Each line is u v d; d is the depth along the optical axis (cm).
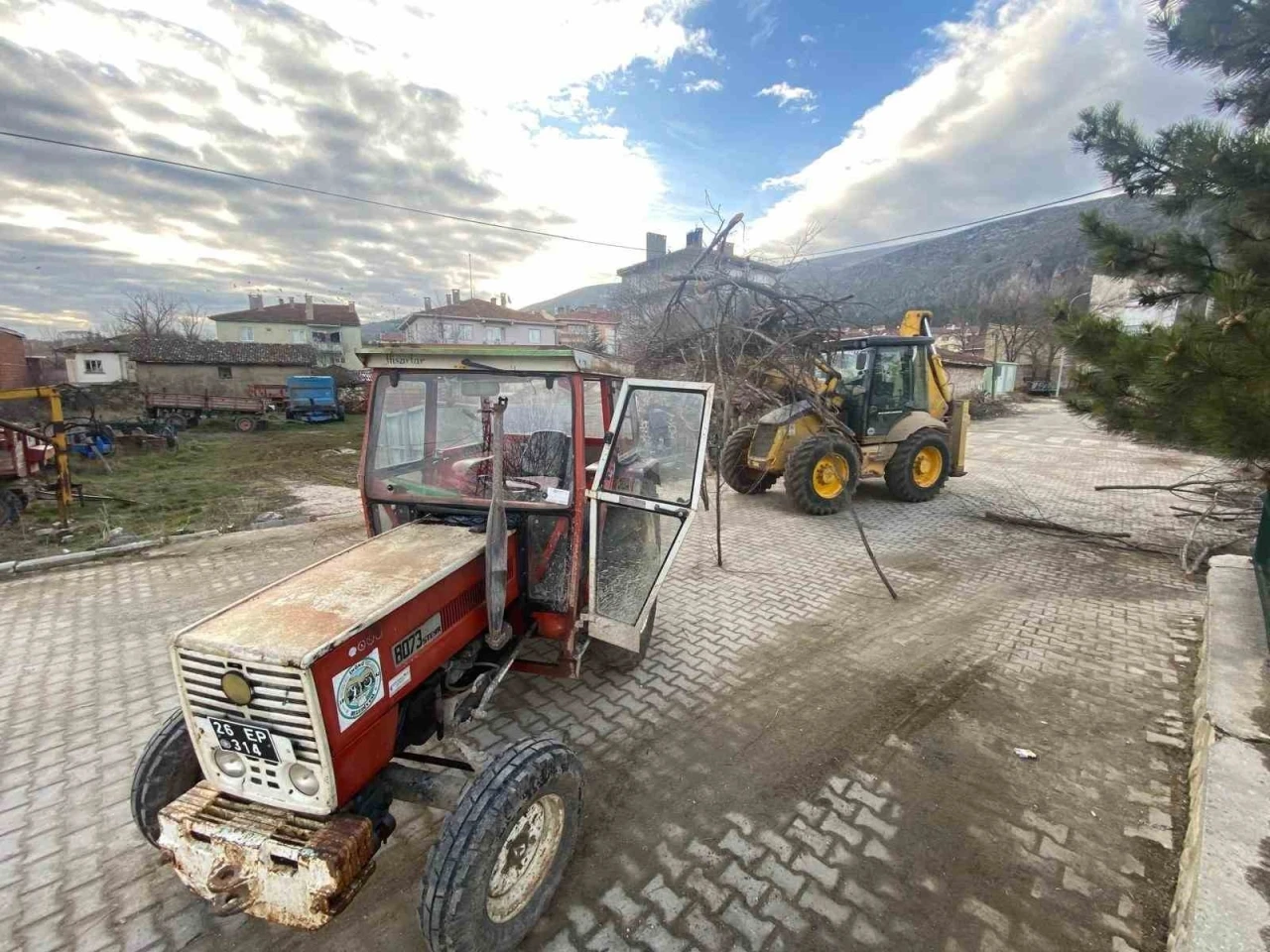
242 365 2947
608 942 216
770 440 831
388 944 218
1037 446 1464
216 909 178
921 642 451
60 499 808
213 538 705
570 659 300
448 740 255
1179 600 523
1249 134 370
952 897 234
